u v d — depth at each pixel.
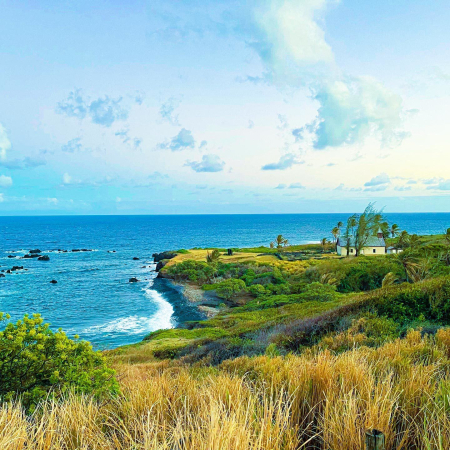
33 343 5.12
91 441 2.39
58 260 105.44
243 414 2.41
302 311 25.94
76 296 55.62
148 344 26.88
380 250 77.00
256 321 28.80
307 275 57.59
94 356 5.22
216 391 3.23
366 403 2.50
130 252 131.12
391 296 15.05
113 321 42.25
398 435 2.35
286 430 2.20
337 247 90.56
